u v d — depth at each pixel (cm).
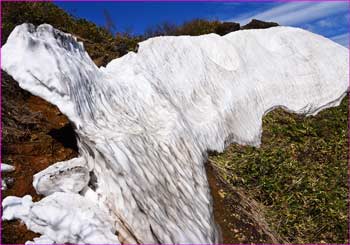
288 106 1044
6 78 540
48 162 436
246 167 676
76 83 452
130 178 397
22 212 359
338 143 911
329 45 1298
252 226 524
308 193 661
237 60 971
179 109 675
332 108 1150
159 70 739
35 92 404
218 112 775
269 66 1064
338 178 747
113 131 462
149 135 521
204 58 885
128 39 1108
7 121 465
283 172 705
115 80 609
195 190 509
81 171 393
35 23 898
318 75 1162
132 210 375
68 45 508
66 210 356
